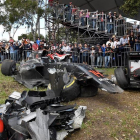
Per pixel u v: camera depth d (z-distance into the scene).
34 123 2.84
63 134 3.25
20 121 3.10
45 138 2.66
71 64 5.64
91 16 13.68
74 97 5.09
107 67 11.32
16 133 2.91
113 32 13.10
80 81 5.13
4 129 2.92
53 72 4.68
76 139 3.35
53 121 3.13
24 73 6.61
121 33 13.02
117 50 10.88
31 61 6.93
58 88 4.62
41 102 3.94
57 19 14.16
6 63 7.64
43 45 10.78
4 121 3.15
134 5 11.55
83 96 5.54
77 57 11.30
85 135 3.48
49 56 6.64
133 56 6.32
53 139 2.91
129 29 13.12
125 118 4.18
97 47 11.72
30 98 3.89
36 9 13.38
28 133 2.83
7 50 11.77
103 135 3.50
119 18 13.03
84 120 4.03
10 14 13.55
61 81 4.55
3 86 6.30
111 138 3.41
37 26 15.29
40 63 6.48
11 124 3.04
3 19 14.43
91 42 15.48
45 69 6.42
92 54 11.34
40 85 6.31
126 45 11.09
